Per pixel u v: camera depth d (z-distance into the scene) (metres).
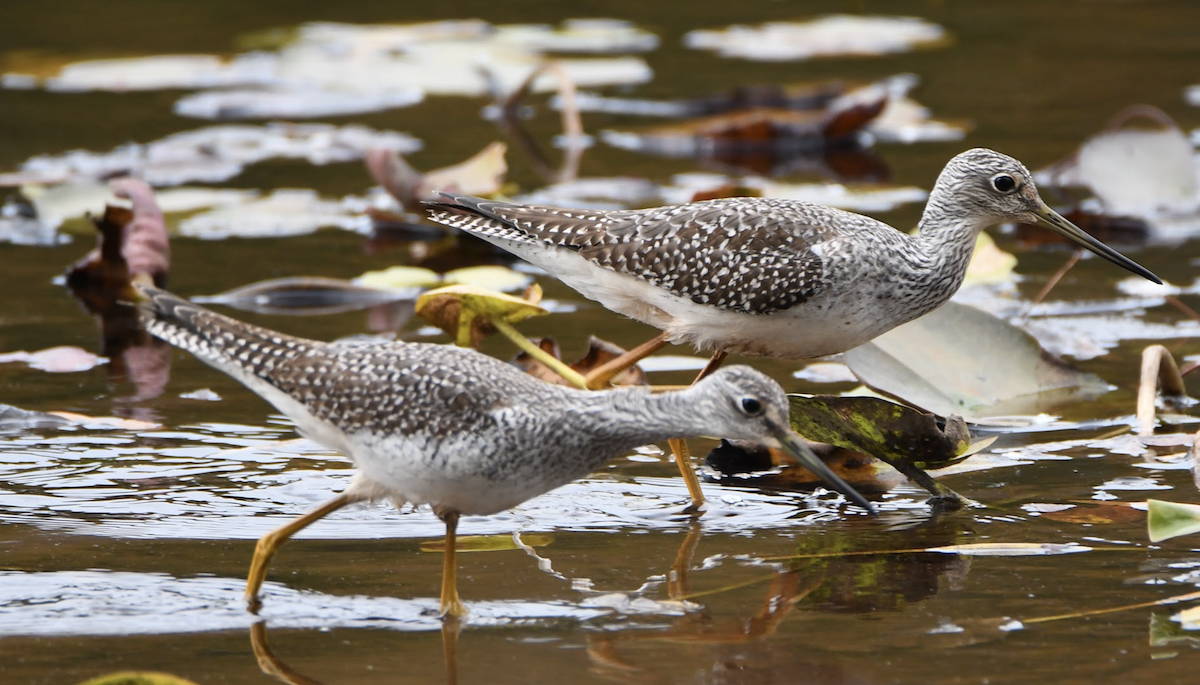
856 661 8.12
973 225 12.51
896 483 11.32
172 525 10.28
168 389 13.21
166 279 16.03
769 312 11.59
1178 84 23.72
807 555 9.77
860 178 20.08
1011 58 25.97
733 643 8.39
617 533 10.27
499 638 8.50
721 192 16.39
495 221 12.51
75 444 11.77
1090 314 15.29
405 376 8.98
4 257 17.14
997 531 10.13
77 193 18.92
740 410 8.93
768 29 28.30
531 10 30.05
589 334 14.67
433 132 22.73
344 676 8.00
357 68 25.56
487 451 8.84
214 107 23.94
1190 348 14.17
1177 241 17.81
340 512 10.66
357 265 16.97
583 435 8.98
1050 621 8.60
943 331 13.26
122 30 27.73
